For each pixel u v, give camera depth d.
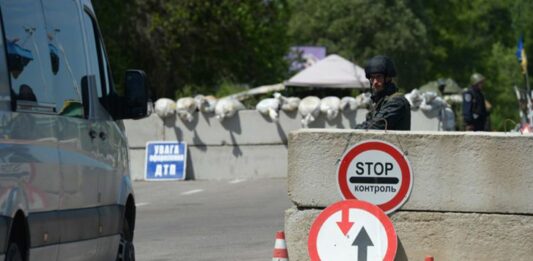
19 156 14.78
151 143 50.81
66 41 17.66
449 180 18.75
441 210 18.81
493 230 18.70
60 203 16.55
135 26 81.31
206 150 50.78
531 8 173.50
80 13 18.81
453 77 167.75
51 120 16.27
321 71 73.75
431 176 18.80
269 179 50.12
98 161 18.73
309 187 19.17
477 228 18.73
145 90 20.09
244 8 84.88
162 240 29.16
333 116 50.22
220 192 44.06
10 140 14.48
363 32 138.50
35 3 16.14
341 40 138.38
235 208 37.59
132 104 20.08
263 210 36.81
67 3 17.98
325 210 18.66
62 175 16.66
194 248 27.55
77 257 17.61
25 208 14.99
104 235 19.12
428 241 18.86
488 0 169.62
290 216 19.31
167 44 82.25
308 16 141.12
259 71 90.25
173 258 25.77
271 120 50.44
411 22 139.38
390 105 21.05
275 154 50.56
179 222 33.47
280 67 101.75
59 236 16.53
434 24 164.12
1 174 14.09
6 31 14.74
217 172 50.78
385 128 19.52
